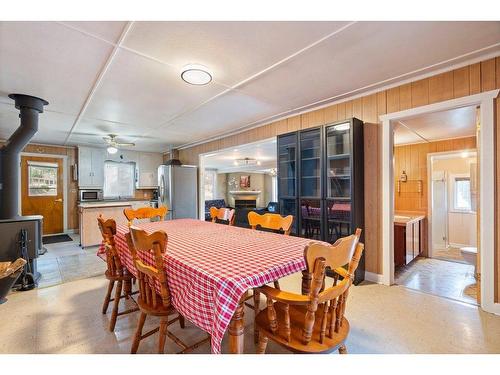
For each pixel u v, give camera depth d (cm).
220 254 144
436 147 440
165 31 169
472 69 215
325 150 296
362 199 287
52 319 207
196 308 118
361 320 203
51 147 589
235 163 883
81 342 175
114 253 195
